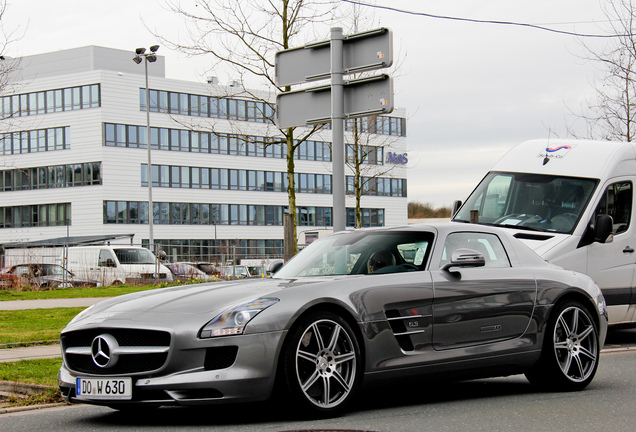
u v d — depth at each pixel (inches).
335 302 213.6
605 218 387.5
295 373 202.5
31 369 296.8
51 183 2628.0
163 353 198.2
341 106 376.2
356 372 215.3
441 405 233.9
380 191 3144.7
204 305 208.1
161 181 2652.6
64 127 2605.8
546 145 442.0
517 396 251.9
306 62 392.8
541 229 398.3
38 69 2861.7
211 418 215.3
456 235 255.6
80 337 212.7
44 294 834.2
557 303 263.9
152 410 234.1
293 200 642.8
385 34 363.6
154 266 1050.7
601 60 733.9
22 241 2603.3
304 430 191.8
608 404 234.4
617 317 396.5
